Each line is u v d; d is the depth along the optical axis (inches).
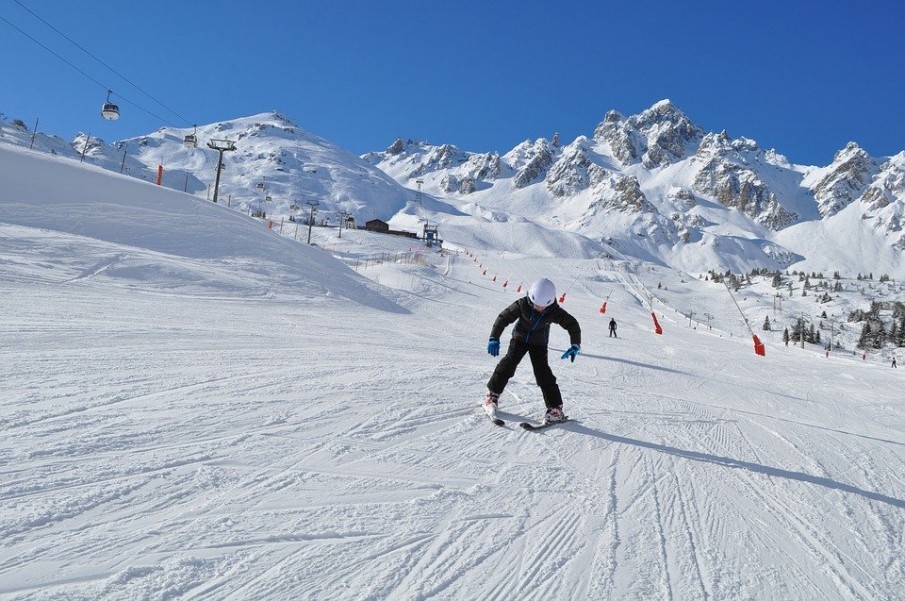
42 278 576.4
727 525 128.3
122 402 167.5
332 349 362.3
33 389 173.2
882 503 157.5
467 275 2930.6
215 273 837.8
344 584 84.4
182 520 97.3
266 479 120.0
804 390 516.4
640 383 371.2
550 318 199.9
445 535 105.5
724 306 4827.8
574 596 89.9
